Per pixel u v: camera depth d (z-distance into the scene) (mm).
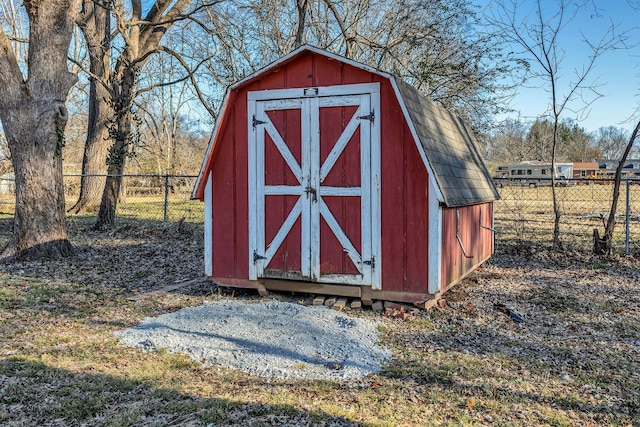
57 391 3488
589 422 3176
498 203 20672
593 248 9789
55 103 8891
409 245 5629
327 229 5988
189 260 9367
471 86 13406
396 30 14062
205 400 3354
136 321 5383
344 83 5840
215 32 13617
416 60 13883
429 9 13273
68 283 7184
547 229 13688
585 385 3762
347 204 5898
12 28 21031
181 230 12609
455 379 3832
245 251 6434
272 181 6227
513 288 7082
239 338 4664
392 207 5688
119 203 21703
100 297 6457
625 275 7984
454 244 6195
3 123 8812
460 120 8984
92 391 3500
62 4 8586
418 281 5598
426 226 5535
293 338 4668
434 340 4797
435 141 5953
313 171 6020
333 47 14805
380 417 3145
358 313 5707
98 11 15734
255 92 6254
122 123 13742
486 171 9094
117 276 7832
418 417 3168
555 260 9258
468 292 6805
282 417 3104
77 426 3006
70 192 24141
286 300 6254
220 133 6406
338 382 3748
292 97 6074
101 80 13367
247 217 6395
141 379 3725
